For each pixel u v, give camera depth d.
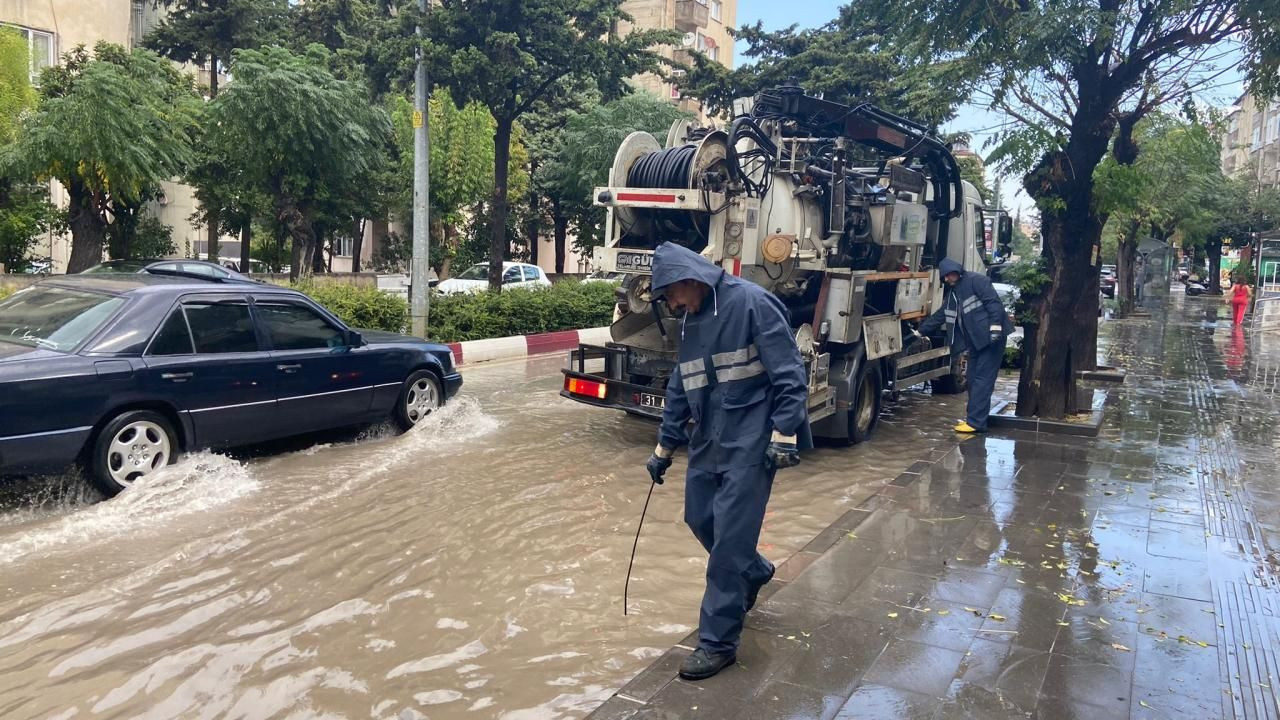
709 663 3.83
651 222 8.33
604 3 15.54
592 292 18.81
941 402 11.92
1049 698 3.67
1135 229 27.61
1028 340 9.94
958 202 11.22
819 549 5.57
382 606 4.71
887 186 9.57
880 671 3.89
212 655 4.10
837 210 8.45
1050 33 8.25
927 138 10.19
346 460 7.77
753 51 24.12
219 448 7.18
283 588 4.93
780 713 3.52
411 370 8.84
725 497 3.87
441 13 14.32
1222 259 63.56
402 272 33.12
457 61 13.70
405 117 28.30
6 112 17.67
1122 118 11.20
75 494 6.30
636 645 4.28
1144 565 5.33
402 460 7.81
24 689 3.77
